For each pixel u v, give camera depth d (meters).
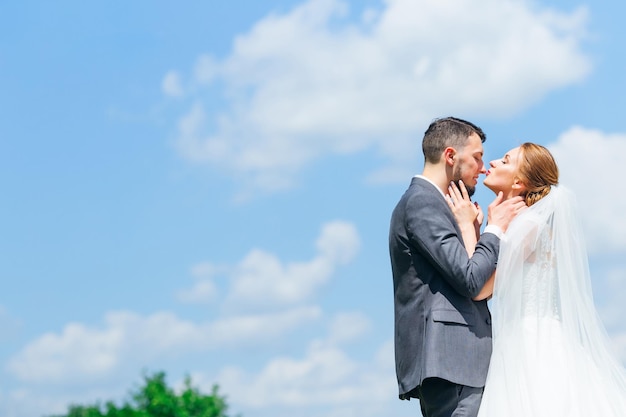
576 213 6.00
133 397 39.88
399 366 5.97
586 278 5.94
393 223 6.06
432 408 5.85
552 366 5.73
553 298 5.90
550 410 5.62
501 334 5.80
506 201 6.04
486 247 5.83
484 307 5.96
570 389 5.68
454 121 6.17
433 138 6.12
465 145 6.07
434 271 5.88
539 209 5.96
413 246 5.92
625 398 5.74
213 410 39.53
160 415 39.06
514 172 6.11
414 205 5.93
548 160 6.08
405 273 5.96
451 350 5.76
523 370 5.73
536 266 5.91
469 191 6.18
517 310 5.84
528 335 5.80
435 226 5.82
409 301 5.93
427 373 5.71
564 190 6.03
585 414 5.64
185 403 39.12
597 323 5.88
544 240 5.91
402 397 6.01
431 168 6.12
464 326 5.80
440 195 6.00
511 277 5.84
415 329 5.87
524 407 5.66
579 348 5.82
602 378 5.79
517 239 5.87
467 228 5.95
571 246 5.93
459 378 5.72
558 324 5.86
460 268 5.70
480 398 5.77
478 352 5.81
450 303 5.82
